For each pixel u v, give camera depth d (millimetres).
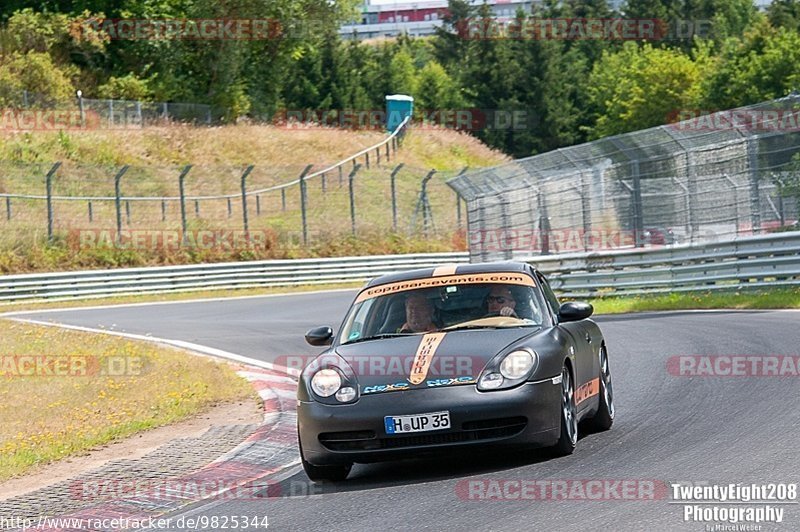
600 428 32812
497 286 31438
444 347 28328
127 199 134375
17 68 188250
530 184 104938
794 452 25969
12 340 72688
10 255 123812
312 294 121312
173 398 47594
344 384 27844
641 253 87938
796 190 77062
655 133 89250
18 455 36938
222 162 183125
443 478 27250
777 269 76000
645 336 58844
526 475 26359
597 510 22016
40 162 155875
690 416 33188
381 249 150375
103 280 118312
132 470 33406
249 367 59406
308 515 24812
